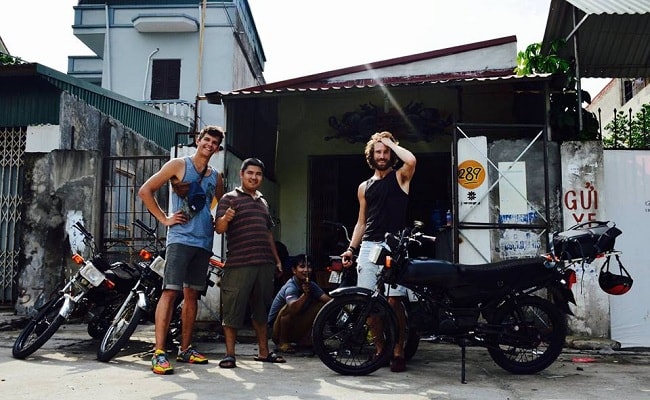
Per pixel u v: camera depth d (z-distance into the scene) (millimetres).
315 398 3285
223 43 15453
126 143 9023
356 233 4547
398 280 4023
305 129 8922
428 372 4141
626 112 13961
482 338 4000
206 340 5594
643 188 5578
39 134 7223
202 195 4250
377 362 4012
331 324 4348
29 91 7367
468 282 4059
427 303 4105
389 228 4199
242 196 4348
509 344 4047
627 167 5621
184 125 12055
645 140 7219
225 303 4242
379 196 4234
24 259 6945
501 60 7828
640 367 4484
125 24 15742
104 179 7238
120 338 4383
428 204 9359
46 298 6855
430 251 7684
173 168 4168
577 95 5941
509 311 4145
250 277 4242
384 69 8047
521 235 5590
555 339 4176
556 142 5723
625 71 7941
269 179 8422
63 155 7102
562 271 4105
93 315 5273
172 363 4359
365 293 4020
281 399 3250
